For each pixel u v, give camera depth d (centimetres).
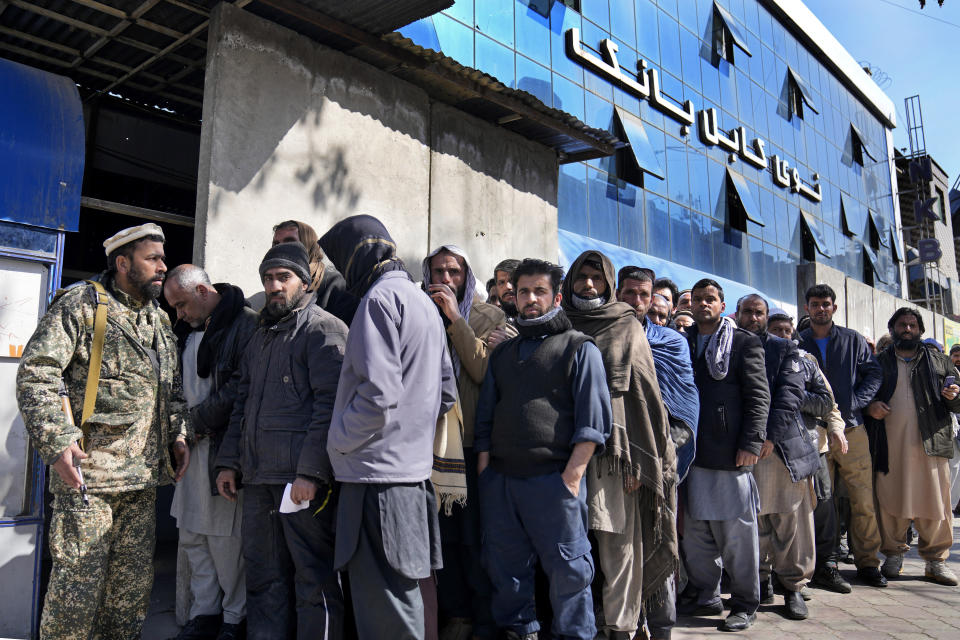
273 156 407
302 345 281
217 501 312
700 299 407
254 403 284
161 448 286
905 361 521
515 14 914
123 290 285
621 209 1073
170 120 604
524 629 295
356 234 333
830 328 523
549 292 312
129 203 612
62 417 250
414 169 504
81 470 256
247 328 326
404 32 732
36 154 328
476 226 561
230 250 380
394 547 246
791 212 1611
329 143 442
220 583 313
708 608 401
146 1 391
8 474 313
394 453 251
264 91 406
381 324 253
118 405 270
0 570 304
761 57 1584
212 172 376
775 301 1470
